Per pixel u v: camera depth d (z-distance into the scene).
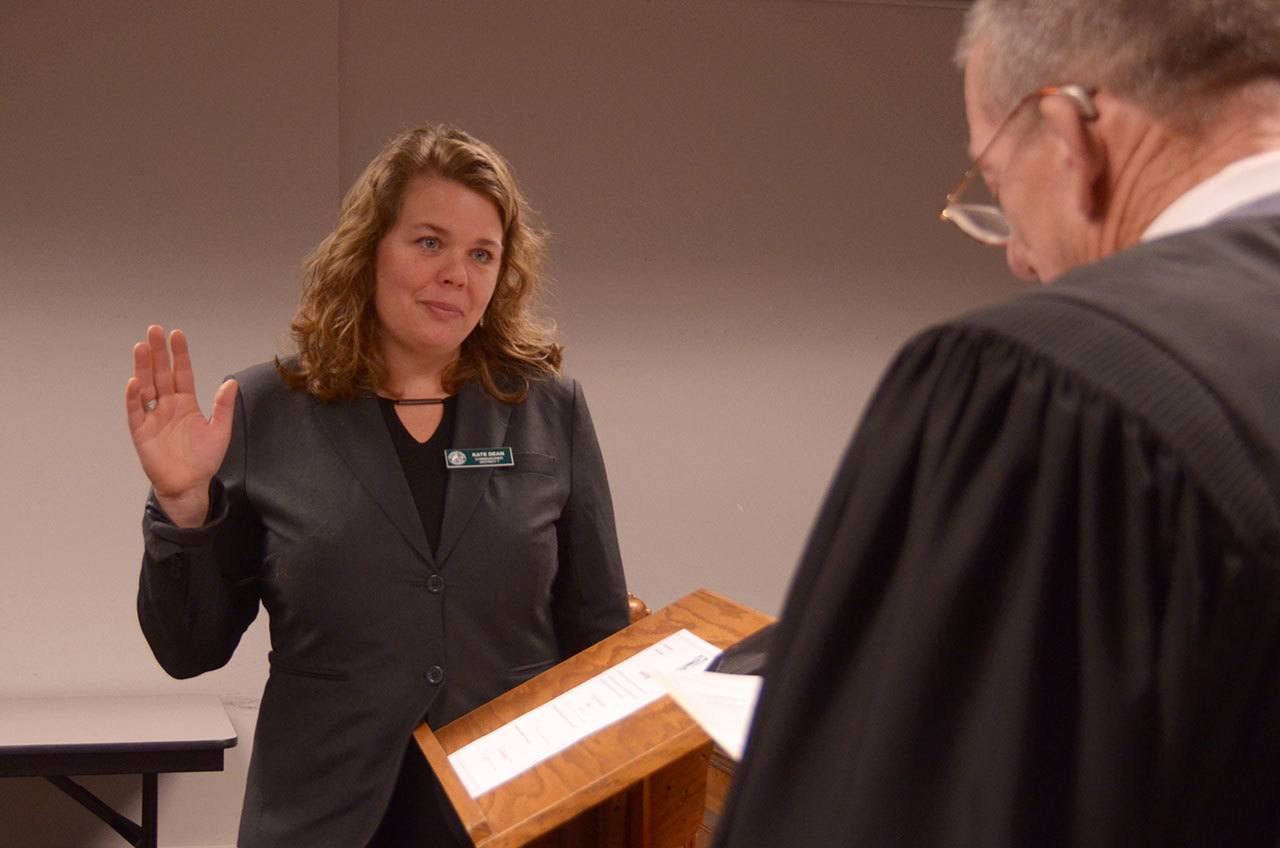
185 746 3.29
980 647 0.50
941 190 4.46
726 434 4.35
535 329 1.98
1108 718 0.47
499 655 1.72
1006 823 0.46
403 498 1.72
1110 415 0.50
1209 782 0.49
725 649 1.33
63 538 3.85
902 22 4.42
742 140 4.33
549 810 1.14
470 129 4.13
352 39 4.05
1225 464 0.47
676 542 4.32
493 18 4.14
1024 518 0.51
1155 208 0.60
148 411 1.61
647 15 4.24
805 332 4.39
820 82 4.38
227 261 3.94
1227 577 0.47
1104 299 0.53
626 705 1.31
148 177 3.88
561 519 1.87
